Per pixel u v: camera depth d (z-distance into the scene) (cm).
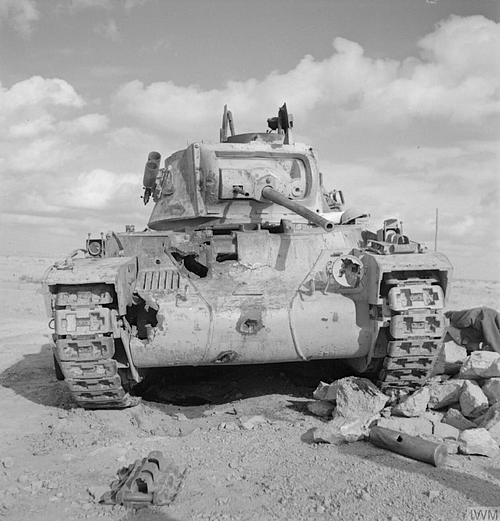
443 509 495
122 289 770
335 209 1279
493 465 603
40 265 5594
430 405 759
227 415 820
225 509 504
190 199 1033
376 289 782
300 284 847
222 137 1211
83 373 771
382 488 540
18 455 659
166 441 698
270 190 970
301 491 537
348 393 752
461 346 898
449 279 785
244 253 888
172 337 792
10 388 1027
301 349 819
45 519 493
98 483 570
